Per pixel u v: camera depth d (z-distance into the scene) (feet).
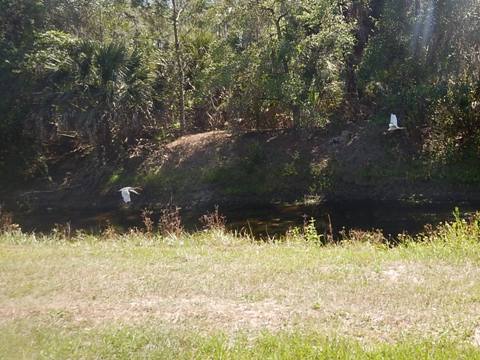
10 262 27.20
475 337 16.96
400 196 55.47
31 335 17.99
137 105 65.05
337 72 62.85
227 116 71.82
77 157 72.38
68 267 25.94
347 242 33.94
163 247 31.27
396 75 61.21
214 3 70.38
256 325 18.58
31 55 66.13
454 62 59.36
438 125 59.00
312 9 59.21
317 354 15.78
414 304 19.69
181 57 72.08
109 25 75.10
